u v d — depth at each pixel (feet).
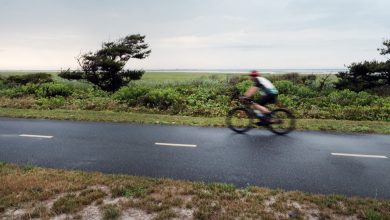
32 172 20.75
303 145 28.63
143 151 26.58
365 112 45.11
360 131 34.65
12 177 19.48
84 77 77.10
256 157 24.99
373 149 27.50
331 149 27.37
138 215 14.93
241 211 15.21
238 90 57.77
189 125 37.76
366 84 66.85
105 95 65.16
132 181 18.90
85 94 64.80
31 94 64.95
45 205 15.96
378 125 37.68
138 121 39.86
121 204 15.87
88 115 44.32
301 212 15.03
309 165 23.12
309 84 71.97
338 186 19.17
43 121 40.60
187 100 53.57
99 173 20.68
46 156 25.26
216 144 28.89
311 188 18.85
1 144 29.07
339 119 43.62
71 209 15.30
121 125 37.81
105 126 37.22
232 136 32.07
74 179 19.33
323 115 44.88
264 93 32.32
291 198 16.72
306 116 44.88
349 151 26.81
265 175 21.01
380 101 52.85
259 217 14.66
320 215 14.90
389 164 23.44
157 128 36.04
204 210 15.16
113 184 18.44
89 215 14.98
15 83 84.12
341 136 32.35
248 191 17.94
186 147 27.84
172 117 43.21
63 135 32.63
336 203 16.26
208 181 19.88
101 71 76.79
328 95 58.29
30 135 32.63
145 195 16.94
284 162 23.77
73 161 23.95
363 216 14.66
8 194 17.02
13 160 24.23
